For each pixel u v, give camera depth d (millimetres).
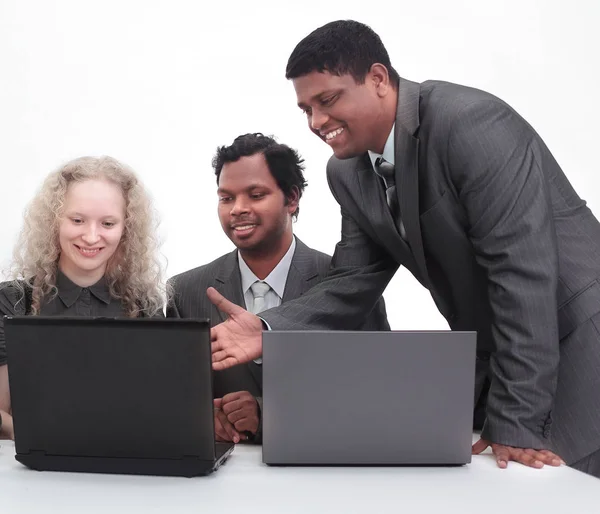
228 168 1809
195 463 1181
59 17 2955
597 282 1523
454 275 1648
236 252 1942
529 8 2947
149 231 1845
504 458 1273
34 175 2961
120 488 1127
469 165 1448
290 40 2992
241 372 1845
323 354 1222
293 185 1853
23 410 1201
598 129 2953
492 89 2967
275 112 2992
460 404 1230
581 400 1479
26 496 1086
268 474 1202
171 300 1927
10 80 2945
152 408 1175
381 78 1521
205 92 2982
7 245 2945
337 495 1094
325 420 1231
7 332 1173
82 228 1687
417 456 1237
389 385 1226
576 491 1120
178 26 2971
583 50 2947
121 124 2967
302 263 1915
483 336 1710
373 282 1792
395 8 2961
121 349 1158
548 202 1427
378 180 1689
